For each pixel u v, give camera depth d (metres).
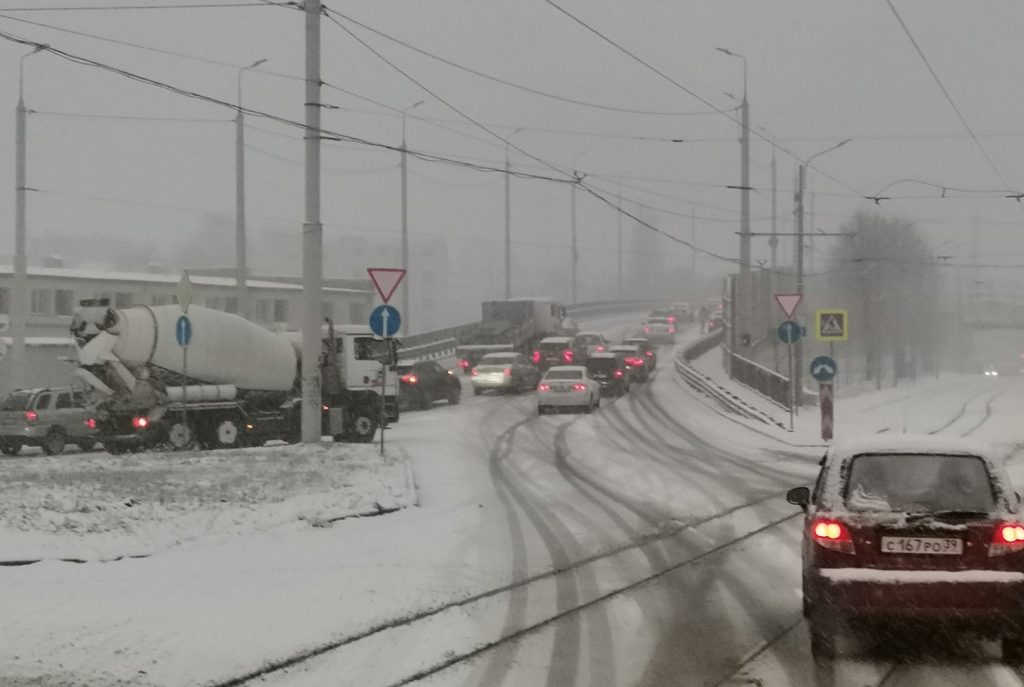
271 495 17.39
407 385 40.84
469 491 20.62
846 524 9.23
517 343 57.16
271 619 10.47
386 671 8.76
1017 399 58.25
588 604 11.42
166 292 55.19
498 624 10.48
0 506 14.71
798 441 33.84
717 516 18.44
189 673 8.59
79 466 20.97
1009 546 8.99
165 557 13.30
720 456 29.27
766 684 8.44
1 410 29.75
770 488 22.56
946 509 9.19
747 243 46.38
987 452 9.51
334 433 30.30
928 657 9.30
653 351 62.06
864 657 9.29
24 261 38.03
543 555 14.45
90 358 26.75
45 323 49.53
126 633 9.82
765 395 45.22
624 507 19.33
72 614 10.49
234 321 28.72
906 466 9.46
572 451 28.89
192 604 11.05
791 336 36.06
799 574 13.21
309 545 14.52
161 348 27.27
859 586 9.02
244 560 13.42
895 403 53.12
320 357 25.50
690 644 9.73
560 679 8.55
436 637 9.93
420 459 24.80
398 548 14.66
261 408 29.70
